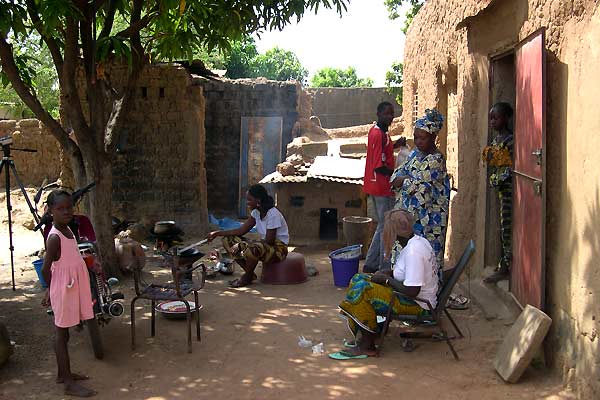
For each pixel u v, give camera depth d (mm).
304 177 9984
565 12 4398
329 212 10141
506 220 5977
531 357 4309
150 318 6090
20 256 10352
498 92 6426
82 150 7379
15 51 8062
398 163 7781
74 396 4375
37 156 17219
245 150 16781
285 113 16812
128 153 11383
